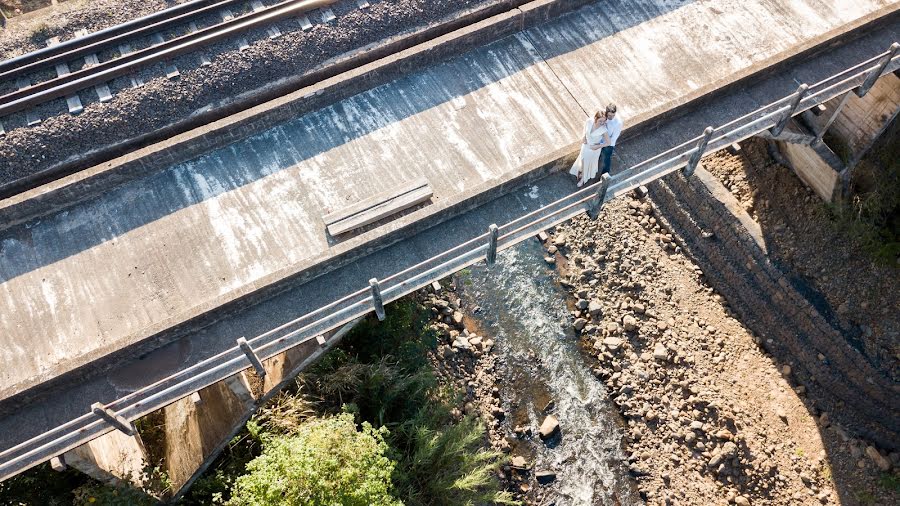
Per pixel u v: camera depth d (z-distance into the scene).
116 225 10.84
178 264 10.44
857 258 15.71
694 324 16.97
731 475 14.88
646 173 10.88
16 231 10.77
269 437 11.49
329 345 10.78
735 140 11.16
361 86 12.17
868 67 12.16
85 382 9.40
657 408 15.76
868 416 15.54
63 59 12.60
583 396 16.09
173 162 11.42
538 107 12.04
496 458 14.98
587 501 14.79
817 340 15.92
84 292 10.19
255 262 10.43
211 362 9.21
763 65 11.83
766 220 16.98
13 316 9.98
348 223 10.60
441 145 11.62
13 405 9.01
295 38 13.08
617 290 17.47
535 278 17.80
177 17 13.15
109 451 10.85
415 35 13.43
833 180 15.70
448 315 16.91
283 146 11.67
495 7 13.82
